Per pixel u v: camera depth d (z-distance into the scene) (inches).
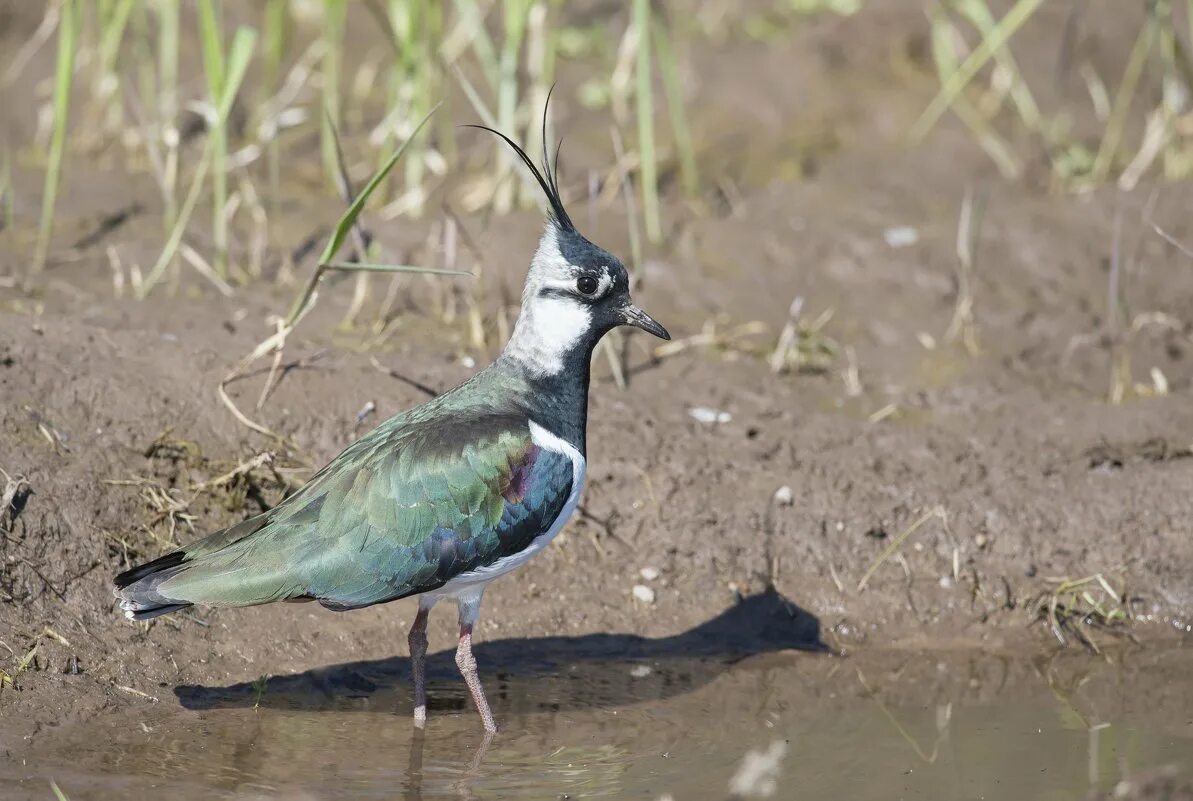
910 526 521.3
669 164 721.6
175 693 442.6
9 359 494.3
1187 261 649.6
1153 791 408.8
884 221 677.3
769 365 590.9
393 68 743.1
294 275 609.9
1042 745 441.1
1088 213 675.4
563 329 449.4
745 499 522.6
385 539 415.8
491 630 489.7
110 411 494.0
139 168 687.7
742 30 846.5
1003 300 633.0
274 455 500.7
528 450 433.1
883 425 553.9
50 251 608.1
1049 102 783.1
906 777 419.2
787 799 404.5
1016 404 572.1
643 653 491.2
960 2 748.6
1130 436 549.3
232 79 580.4
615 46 817.5
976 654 498.9
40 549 453.4
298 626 473.4
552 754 428.1
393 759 421.1
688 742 438.9
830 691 476.4
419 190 659.4
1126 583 517.0
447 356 563.2
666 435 537.6
